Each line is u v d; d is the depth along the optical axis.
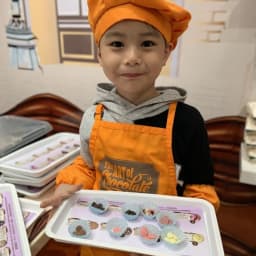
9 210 0.57
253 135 0.87
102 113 0.68
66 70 1.31
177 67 1.09
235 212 1.08
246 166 0.81
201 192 0.62
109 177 0.66
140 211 0.57
